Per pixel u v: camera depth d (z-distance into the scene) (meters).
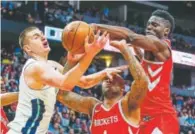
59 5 22.09
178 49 20.66
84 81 4.80
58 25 20.05
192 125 17.16
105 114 4.96
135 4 28.09
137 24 25.44
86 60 3.89
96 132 5.05
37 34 4.32
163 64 4.91
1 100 4.95
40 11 20.05
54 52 22.27
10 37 20.62
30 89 4.12
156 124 4.93
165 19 5.08
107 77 4.98
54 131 14.31
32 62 4.14
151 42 4.78
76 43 4.09
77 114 16.12
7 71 16.83
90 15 23.31
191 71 22.06
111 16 26.28
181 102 19.88
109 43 4.75
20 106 4.18
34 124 4.14
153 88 4.94
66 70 4.68
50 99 4.23
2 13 19.56
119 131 4.86
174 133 4.97
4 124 5.87
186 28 27.19
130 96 4.77
